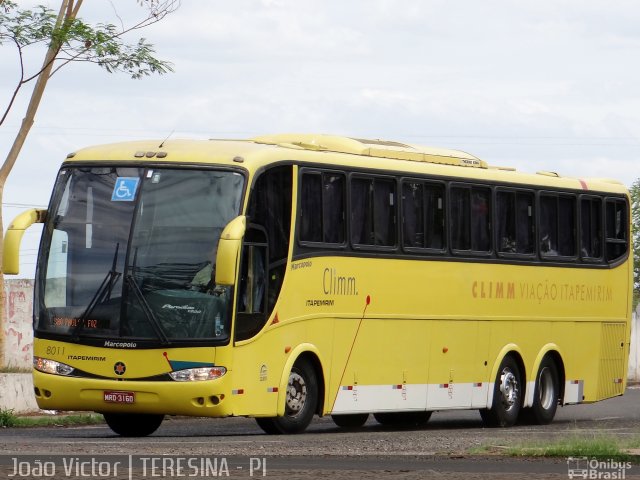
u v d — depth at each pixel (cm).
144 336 2430
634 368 5703
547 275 3306
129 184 2497
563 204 3384
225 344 2422
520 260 3222
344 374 2730
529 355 3253
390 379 2847
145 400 2423
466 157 3169
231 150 2528
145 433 2709
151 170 2497
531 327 3259
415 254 2911
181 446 2194
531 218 3272
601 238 3503
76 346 2462
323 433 2764
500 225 3172
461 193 3059
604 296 3512
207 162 2486
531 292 3256
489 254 3127
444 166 3023
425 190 2956
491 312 3127
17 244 2495
